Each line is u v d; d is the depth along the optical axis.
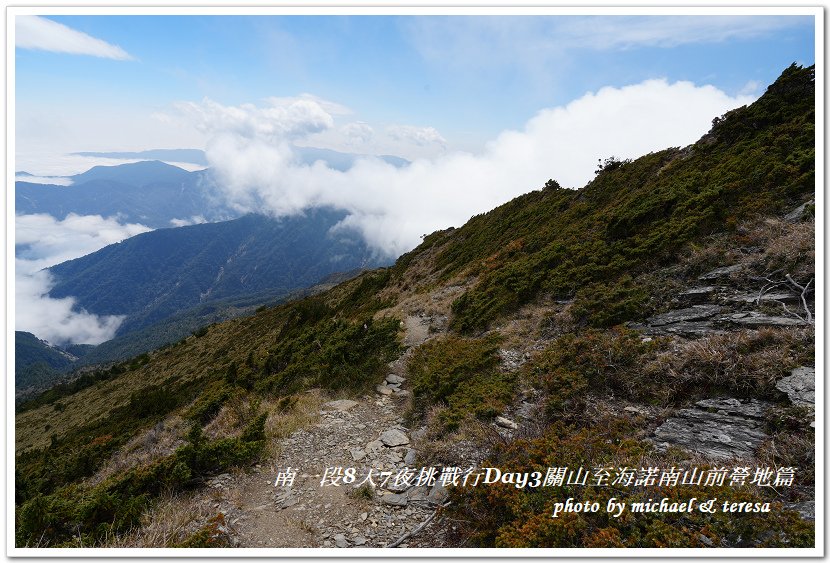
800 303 6.80
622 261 12.05
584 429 5.61
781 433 4.72
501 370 9.41
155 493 6.42
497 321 13.57
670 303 9.11
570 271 13.27
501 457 5.50
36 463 18.80
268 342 35.88
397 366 12.95
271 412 9.59
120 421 24.78
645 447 5.11
